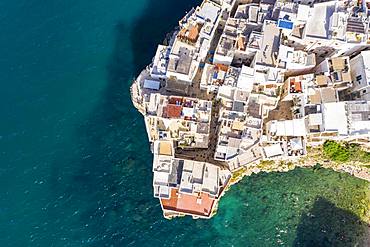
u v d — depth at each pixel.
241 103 93.69
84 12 109.88
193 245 101.44
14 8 109.38
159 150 94.44
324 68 93.44
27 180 101.38
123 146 104.19
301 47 96.12
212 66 96.38
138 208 101.75
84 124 104.81
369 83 89.31
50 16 109.31
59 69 106.75
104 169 103.06
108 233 100.56
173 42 97.56
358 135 90.06
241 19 96.56
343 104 90.38
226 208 103.38
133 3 110.88
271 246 101.44
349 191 103.50
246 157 96.44
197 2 110.56
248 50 94.00
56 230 99.88
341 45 92.69
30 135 103.31
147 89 98.56
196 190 92.81
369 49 94.00
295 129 94.12
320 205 102.69
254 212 102.94
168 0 110.81
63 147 103.38
